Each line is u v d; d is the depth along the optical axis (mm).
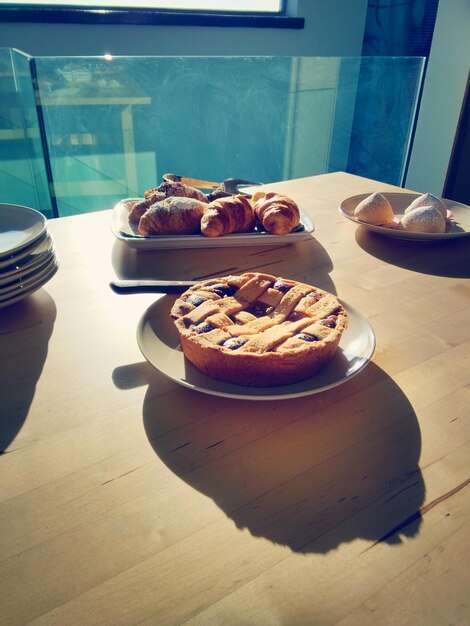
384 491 479
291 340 582
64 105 2105
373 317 778
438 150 2943
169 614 372
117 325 743
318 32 2924
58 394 599
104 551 418
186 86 2271
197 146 2457
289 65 2424
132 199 1179
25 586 391
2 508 456
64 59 2002
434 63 2801
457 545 427
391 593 388
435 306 818
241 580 396
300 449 526
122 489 477
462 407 588
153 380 624
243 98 2436
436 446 533
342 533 437
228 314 650
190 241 987
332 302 667
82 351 681
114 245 1033
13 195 2246
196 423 558
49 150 2191
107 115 2193
